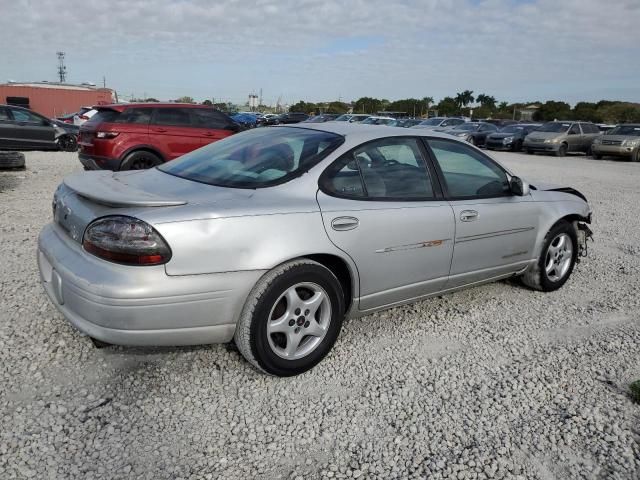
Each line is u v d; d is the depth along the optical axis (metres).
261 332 3.06
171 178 3.53
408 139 3.93
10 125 16.38
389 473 2.52
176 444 2.65
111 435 2.68
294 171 3.38
